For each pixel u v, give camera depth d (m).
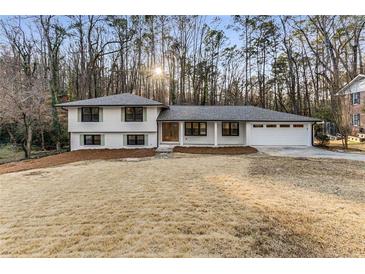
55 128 20.95
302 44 28.92
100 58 30.09
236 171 9.20
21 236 4.32
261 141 17.80
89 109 17.64
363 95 22.92
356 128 23.42
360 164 10.62
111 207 5.59
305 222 4.68
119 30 29.77
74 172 9.80
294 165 10.39
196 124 18.75
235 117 17.78
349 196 6.16
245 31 31.42
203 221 4.75
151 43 32.16
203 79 32.38
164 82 33.38
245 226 4.53
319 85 30.44
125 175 8.91
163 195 6.39
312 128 17.70
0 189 7.50
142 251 3.79
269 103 34.28
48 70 22.86
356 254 3.72
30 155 17.17
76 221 4.88
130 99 18.27
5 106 15.76
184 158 13.09
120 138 17.77
